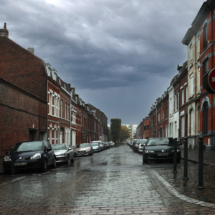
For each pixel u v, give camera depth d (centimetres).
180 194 618
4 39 2953
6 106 1841
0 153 1736
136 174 1027
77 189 734
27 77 2902
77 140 4988
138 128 14850
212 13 2238
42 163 1266
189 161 1598
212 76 574
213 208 503
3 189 764
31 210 521
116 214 482
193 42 2800
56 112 3366
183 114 3247
